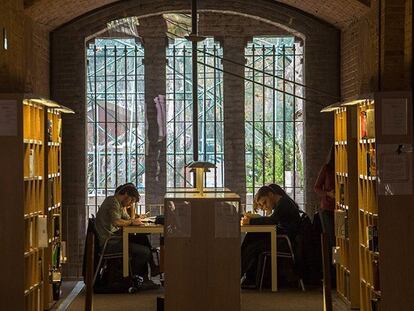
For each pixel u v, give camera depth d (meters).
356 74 13.80
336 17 14.35
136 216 14.16
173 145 16.97
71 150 15.16
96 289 12.99
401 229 9.48
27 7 12.42
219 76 17.03
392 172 9.45
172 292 8.86
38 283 10.78
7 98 9.61
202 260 8.87
